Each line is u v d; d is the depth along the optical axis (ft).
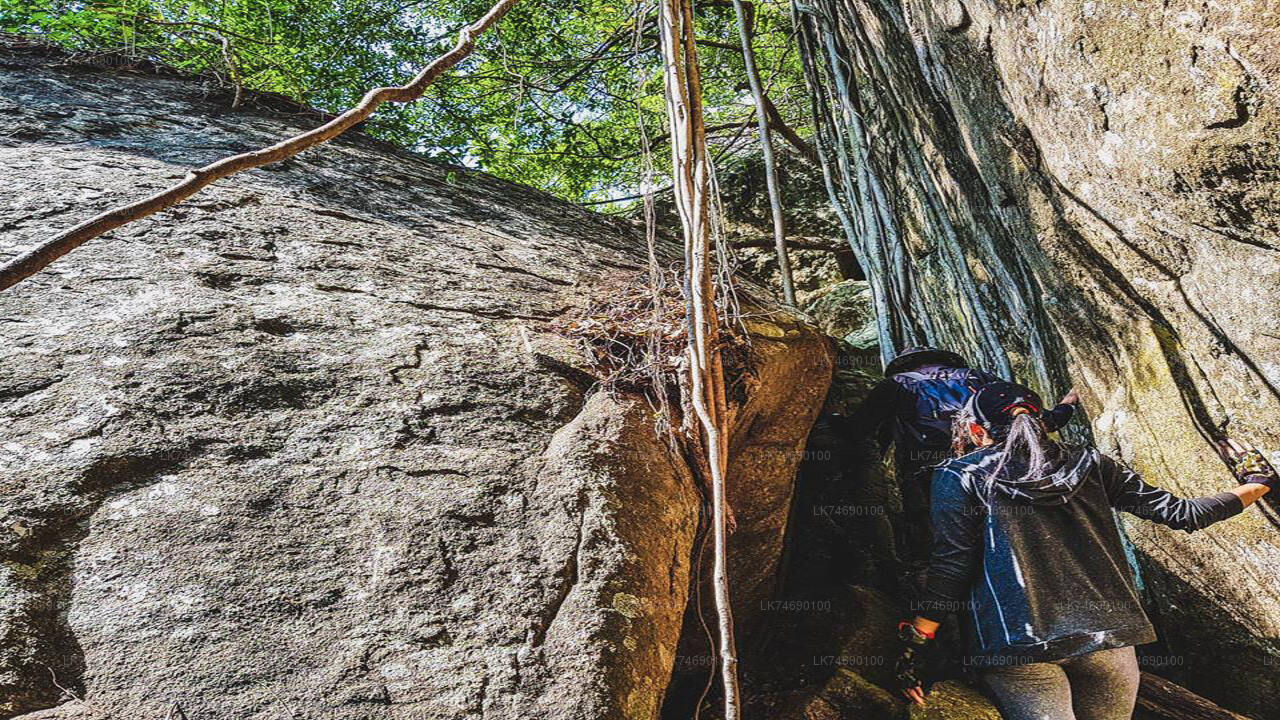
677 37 7.55
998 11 9.46
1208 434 9.69
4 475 5.62
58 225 8.29
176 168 10.34
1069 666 7.95
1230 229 8.14
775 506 9.91
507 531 6.29
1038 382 13.15
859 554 11.73
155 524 5.62
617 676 5.60
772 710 8.97
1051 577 7.76
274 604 5.36
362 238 9.97
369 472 6.43
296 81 18.47
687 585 7.07
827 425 11.59
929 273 15.96
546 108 22.40
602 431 7.44
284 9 19.22
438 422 7.06
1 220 8.14
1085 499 8.10
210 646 5.05
